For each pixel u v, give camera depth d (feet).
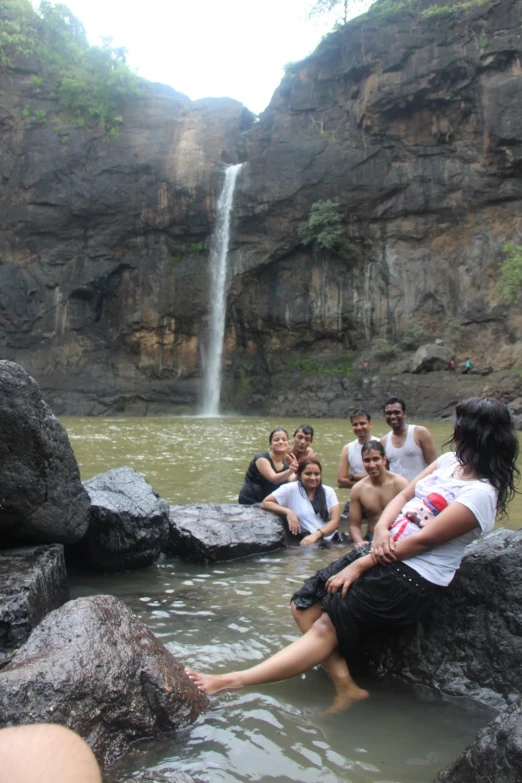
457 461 11.59
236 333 122.83
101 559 17.33
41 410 15.05
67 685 8.40
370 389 104.99
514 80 98.02
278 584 16.20
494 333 102.68
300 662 10.67
